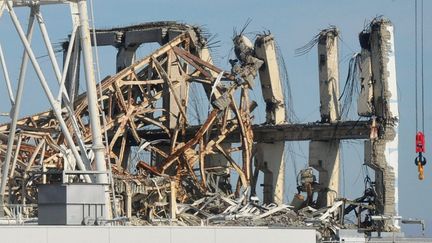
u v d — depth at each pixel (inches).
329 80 5369.1
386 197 5093.5
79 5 3631.9
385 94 5132.9
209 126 5157.5
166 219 4141.2
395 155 5137.8
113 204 3452.3
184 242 2615.7
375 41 5152.6
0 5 3511.3
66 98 3752.5
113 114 5310.0
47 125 4987.7
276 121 5506.9
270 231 2748.5
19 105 3695.9
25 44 3531.0
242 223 4173.2
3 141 4756.4
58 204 2719.0
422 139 4473.4
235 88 5280.5
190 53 5580.7
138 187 4480.8
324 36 5378.9
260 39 5457.7
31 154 4783.5
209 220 4284.0
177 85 5447.8
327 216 4862.2
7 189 4488.2
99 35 5821.9
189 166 5113.2
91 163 3796.8
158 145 5536.4
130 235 2539.4
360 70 5206.7
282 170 5452.8
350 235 3617.1
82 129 4790.8
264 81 5506.9
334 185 5290.4
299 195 5290.4
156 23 5669.3
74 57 3846.0
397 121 5152.6
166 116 5442.9
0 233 2377.0
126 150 5506.9
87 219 2696.9
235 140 5477.4
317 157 5319.9
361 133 5182.1
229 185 5310.0
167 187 4623.5
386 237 3838.6
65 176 2950.3
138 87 5452.8
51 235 2440.9
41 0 3609.7
